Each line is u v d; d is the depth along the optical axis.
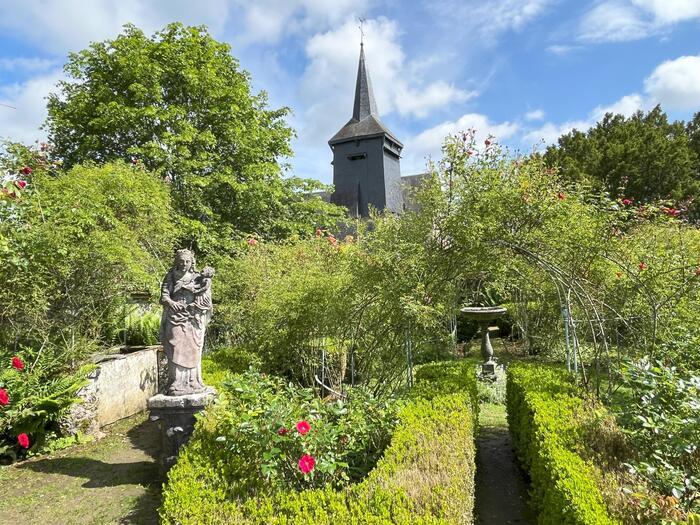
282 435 3.28
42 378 5.79
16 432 5.27
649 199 21.22
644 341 5.36
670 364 4.56
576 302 5.89
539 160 5.80
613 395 4.31
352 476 3.58
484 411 6.98
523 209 5.23
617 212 5.30
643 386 3.74
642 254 5.71
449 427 3.94
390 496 2.76
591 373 5.62
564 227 5.27
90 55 13.27
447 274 5.69
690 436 3.11
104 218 6.73
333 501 2.78
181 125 12.41
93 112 13.13
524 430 4.47
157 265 7.79
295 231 14.74
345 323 6.56
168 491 3.17
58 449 5.56
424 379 5.64
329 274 7.24
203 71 13.34
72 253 5.96
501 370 8.79
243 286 8.57
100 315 6.96
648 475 2.95
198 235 12.14
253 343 7.59
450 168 5.68
